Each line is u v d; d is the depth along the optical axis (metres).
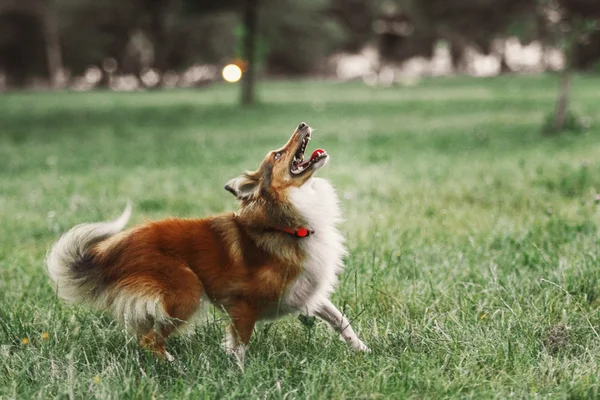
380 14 79.88
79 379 4.68
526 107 27.70
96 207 10.81
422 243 7.79
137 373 4.79
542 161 13.36
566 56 18.38
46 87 79.38
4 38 72.00
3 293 6.79
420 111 28.66
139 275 5.02
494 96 35.41
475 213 9.19
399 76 65.56
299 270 5.16
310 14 74.38
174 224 5.34
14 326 5.60
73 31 73.69
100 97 49.12
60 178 13.96
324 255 5.30
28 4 71.25
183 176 13.73
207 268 5.14
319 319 5.79
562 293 5.93
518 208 9.48
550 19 18.48
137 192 12.13
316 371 4.62
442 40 78.06
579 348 5.03
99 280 5.18
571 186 10.49
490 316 5.56
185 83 76.00
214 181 12.93
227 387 4.56
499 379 4.57
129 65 80.81
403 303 5.97
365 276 6.66
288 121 25.48
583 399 4.32
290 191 5.19
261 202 5.18
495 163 13.59
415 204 9.98
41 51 75.56
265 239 5.13
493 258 6.98
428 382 4.48
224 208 10.54
